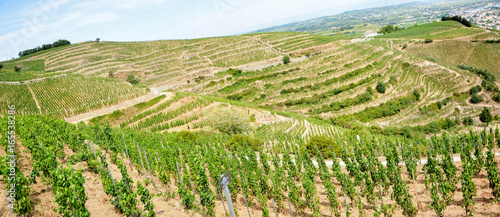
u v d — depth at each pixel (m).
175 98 75.44
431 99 88.12
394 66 111.56
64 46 169.12
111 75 130.38
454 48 139.50
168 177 21.52
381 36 185.75
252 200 20.95
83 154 21.33
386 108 82.94
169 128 60.81
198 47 169.00
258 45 165.50
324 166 25.47
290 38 173.75
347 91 94.69
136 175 23.14
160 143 33.66
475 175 23.56
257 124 63.00
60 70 134.25
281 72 121.69
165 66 144.38
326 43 159.12
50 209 14.41
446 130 71.06
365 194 22.58
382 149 37.81
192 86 118.88
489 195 20.09
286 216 19.75
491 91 89.50
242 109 72.25
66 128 31.36
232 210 14.34
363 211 18.75
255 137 46.66
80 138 26.30
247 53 155.50
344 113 83.12
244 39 178.00
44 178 16.62
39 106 73.06
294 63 130.12
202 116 66.19
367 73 104.69
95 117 66.38
